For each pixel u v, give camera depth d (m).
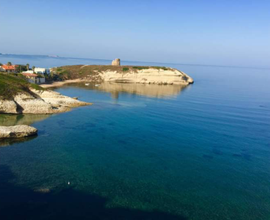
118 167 29.41
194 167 30.44
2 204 20.64
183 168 30.03
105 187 24.69
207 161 32.34
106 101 73.62
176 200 23.20
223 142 39.66
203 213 21.58
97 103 69.38
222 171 29.72
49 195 22.50
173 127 47.19
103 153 33.44
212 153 35.06
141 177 27.23
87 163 30.02
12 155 31.08
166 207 22.02
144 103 72.44
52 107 56.97
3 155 30.92
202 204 22.88
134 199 22.88
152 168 29.61
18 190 22.94
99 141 38.03
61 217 19.53
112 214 20.44
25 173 26.47
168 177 27.59
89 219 19.58
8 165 28.19
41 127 43.62
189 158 33.06
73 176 26.52
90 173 27.48
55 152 32.84
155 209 21.61
